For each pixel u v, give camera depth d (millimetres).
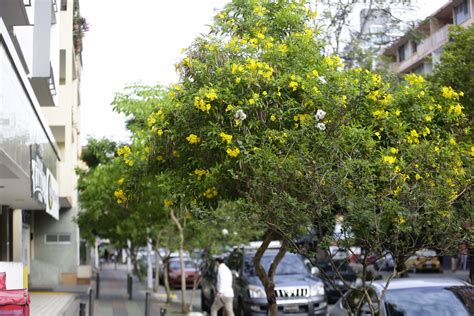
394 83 13406
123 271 66688
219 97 10711
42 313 20719
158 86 18391
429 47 44500
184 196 11602
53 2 25312
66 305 24203
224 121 10906
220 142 10617
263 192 8672
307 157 8484
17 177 15891
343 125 9609
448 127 11133
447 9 44125
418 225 8094
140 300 28219
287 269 19750
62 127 34969
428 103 11125
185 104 11172
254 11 12227
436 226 8109
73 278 39844
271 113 10766
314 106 10680
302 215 8297
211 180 11297
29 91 15211
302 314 18391
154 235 27141
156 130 11656
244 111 10758
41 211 39750
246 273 19719
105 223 28047
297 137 9234
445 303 10031
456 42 17281
